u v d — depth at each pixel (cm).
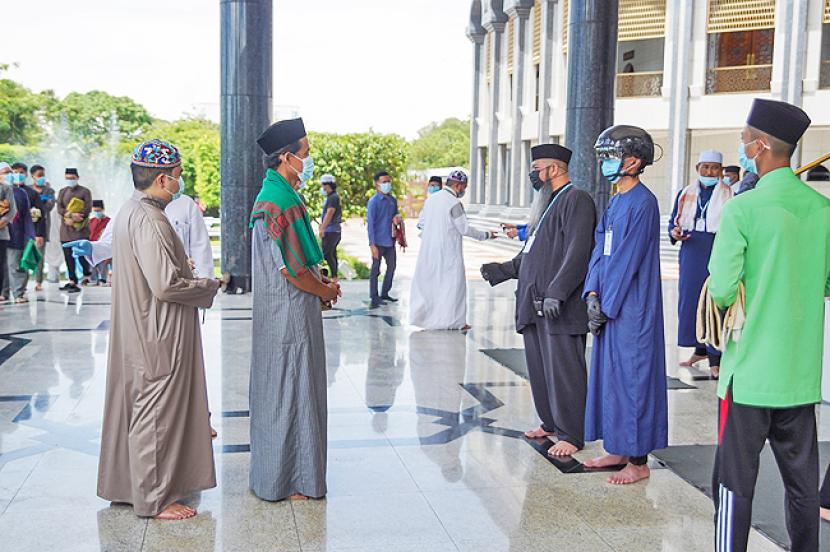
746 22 2027
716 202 691
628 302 419
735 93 2073
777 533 364
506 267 530
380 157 1856
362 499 405
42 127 4184
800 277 305
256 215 380
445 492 416
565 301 462
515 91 2723
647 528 375
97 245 464
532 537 364
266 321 389
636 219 415
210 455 393
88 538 356
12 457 460
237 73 1062
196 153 2603
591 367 448
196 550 346
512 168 2756
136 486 374
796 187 310
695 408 584
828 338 593
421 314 880
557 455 474
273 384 390
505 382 651
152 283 357
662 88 2138
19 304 1016
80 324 878
